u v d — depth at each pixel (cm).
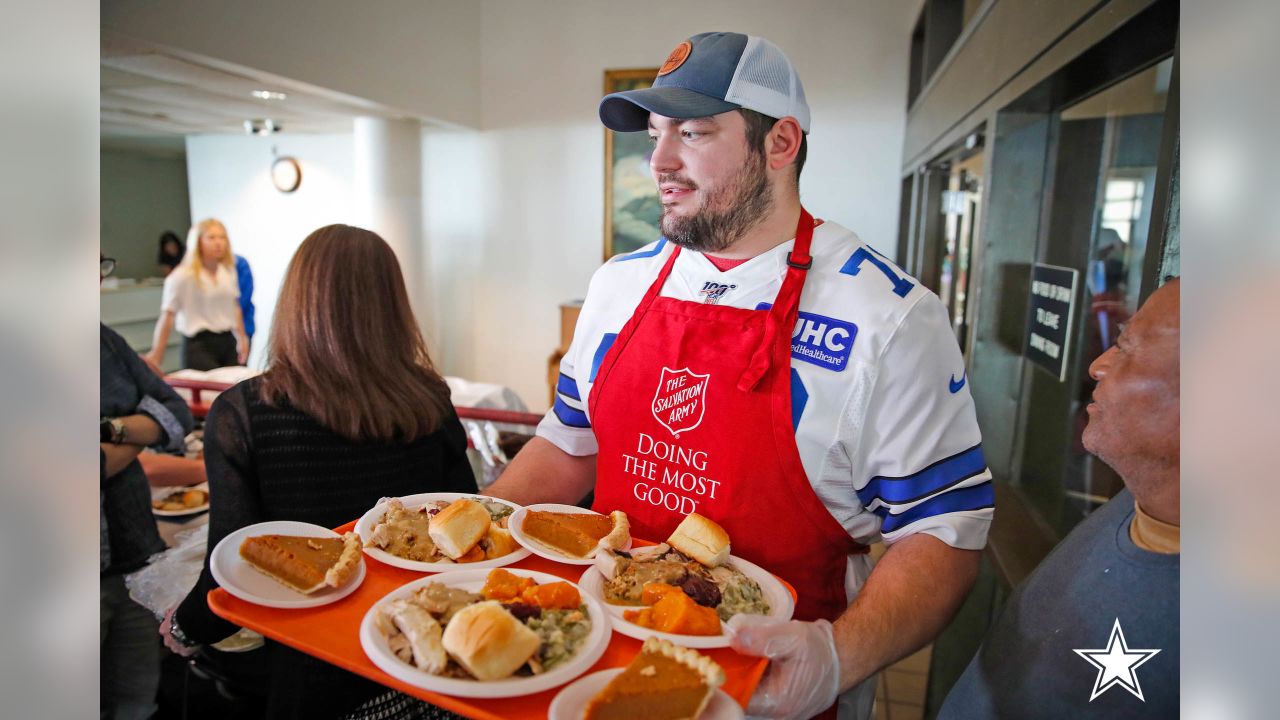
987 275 187
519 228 525
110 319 599
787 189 101
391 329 126
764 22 457
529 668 70
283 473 114
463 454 144
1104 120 148
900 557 89
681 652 69
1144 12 104
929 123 318
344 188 551
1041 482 174
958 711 87
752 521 96
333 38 357
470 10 489
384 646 71
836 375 93
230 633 115
